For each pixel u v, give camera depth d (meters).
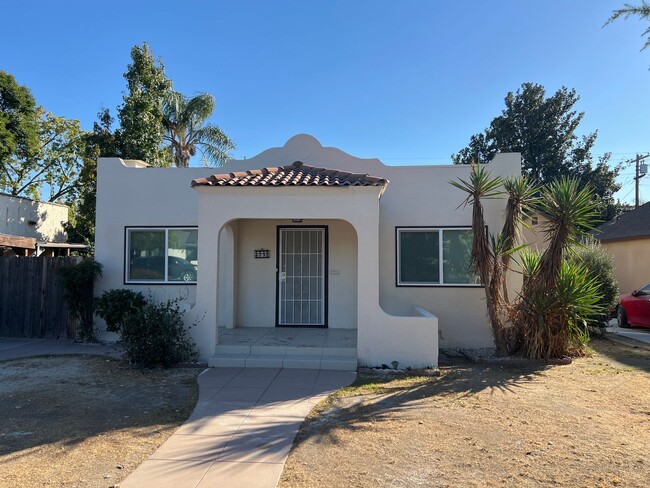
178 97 20.11
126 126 16.61
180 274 10.91
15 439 5.12
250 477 4.21
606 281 12.16
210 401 6.49
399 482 4.11
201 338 8.77
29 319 11.51
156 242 11.01
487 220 10.42
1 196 17.44
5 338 11.43
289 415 5.89
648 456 4.62
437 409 6.12
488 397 6.69
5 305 11.59
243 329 10.64
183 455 4.70
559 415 5.88
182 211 10.92
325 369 8.29
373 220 8.57
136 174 11.05
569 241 8.91
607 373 8.15
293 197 8.70
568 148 31.69
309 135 10.98
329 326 10.86
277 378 7.70
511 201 9.22
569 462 4.48
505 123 31.86
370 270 8.52
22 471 4.33
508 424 5.54
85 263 10.70
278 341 9.24
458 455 4.66
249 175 9.41
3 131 22.02
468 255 10.45
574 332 9.36
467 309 10.33
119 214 11.01
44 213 20.11
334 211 8.62
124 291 10.27
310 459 4.61
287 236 11.05
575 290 8.88
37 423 5.63
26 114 23.97
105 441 5.07
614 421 5.65
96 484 4.08
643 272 17.59
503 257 9.23
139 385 7.30
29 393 6.88
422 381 7.61
